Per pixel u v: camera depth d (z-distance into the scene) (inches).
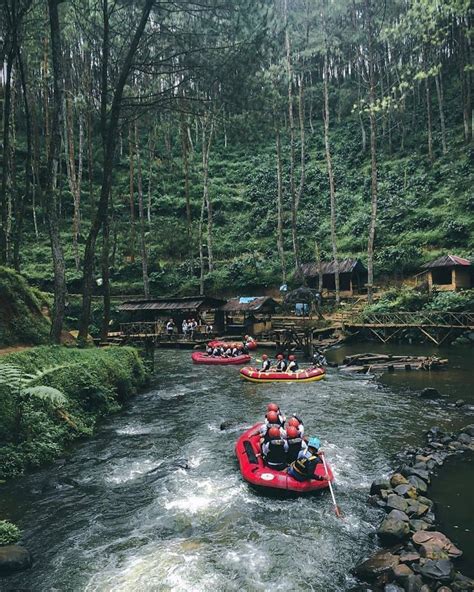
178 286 1472.7
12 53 613.0
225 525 245.8
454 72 2110.0
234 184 2033.7
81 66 1395.2
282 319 1166.3
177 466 328.2
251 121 595.2
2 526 238.1
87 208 1722.4
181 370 756.6
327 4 1499.8
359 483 297.1
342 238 1531.7
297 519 250.8
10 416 339.3
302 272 1286.9
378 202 1596.9
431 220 1387.8
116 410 483.5
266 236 1683.1
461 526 236.5
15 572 207.0
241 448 337.1
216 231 1747.0
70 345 601.0
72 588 195.2
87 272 618.2
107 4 624.1
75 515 259.8
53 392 300.4
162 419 455.2
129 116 639.1
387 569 197.2
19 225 717.3
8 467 313.3
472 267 1072.8
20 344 553.6
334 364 735.7
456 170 1551.4
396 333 919.7
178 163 2044.8
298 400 516.4
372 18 1274.6
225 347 858.1
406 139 1935.3
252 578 199.8
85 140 1852.9
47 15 743.7
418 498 263.6
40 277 1339.8
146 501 275.7
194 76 575.8
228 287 1466.5
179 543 228.8
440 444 354.6
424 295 1002.7
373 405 482.9
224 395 559.5
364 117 2164.1
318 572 203.6
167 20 596.7
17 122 1766.7
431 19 1017.5
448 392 526.3
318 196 1803.6
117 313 1213.1
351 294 1304.1
